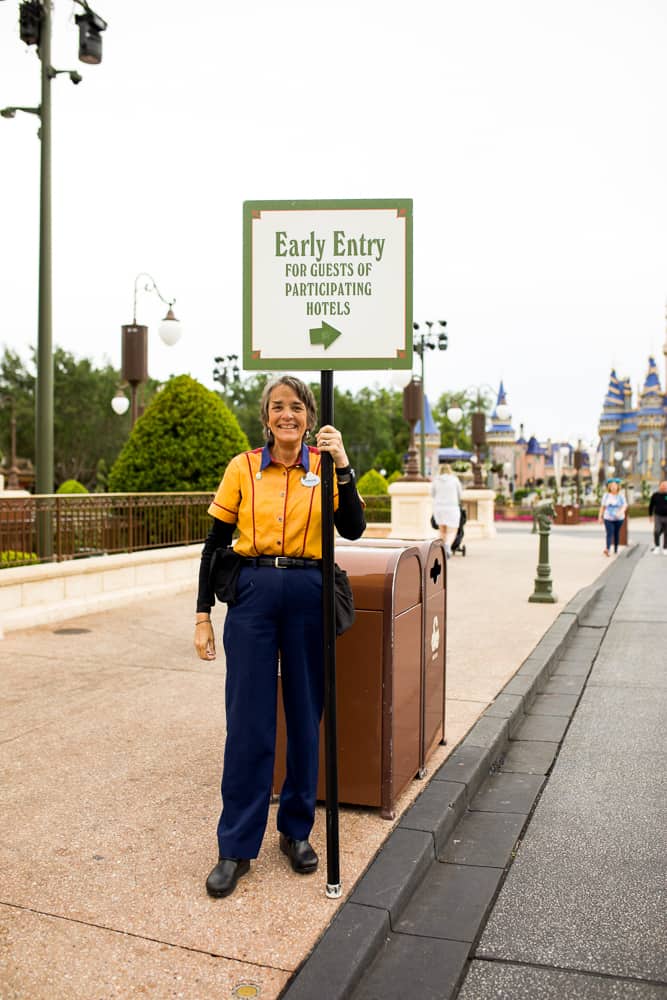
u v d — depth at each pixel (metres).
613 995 2.67
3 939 2.75
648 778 4.71
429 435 48.53
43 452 10.89
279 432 3.20
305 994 2.46
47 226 10.91
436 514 17.28
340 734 3.81
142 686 6.19
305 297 3.16
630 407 113.88
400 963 2.80
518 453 109.44
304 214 3.16
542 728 5.69
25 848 3.44
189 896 3.05
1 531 8.71
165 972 2.58
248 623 3.18
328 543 3.07
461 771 4.40
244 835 3.15
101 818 3.75
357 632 3.77
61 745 4.79
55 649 7.53
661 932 3.05
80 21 10.75
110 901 3.01
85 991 2.48
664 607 11.37
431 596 4.50
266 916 2.91
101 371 59.09
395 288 3.13
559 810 4.25
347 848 3.46
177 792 4.07
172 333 14.95
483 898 3.27
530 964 2.84
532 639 8.16
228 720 3.22
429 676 4.49
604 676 7.31
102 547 10.23
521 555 18.38
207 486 13.45
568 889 3.39
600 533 29.72
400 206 3.13
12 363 57.78
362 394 83.94
